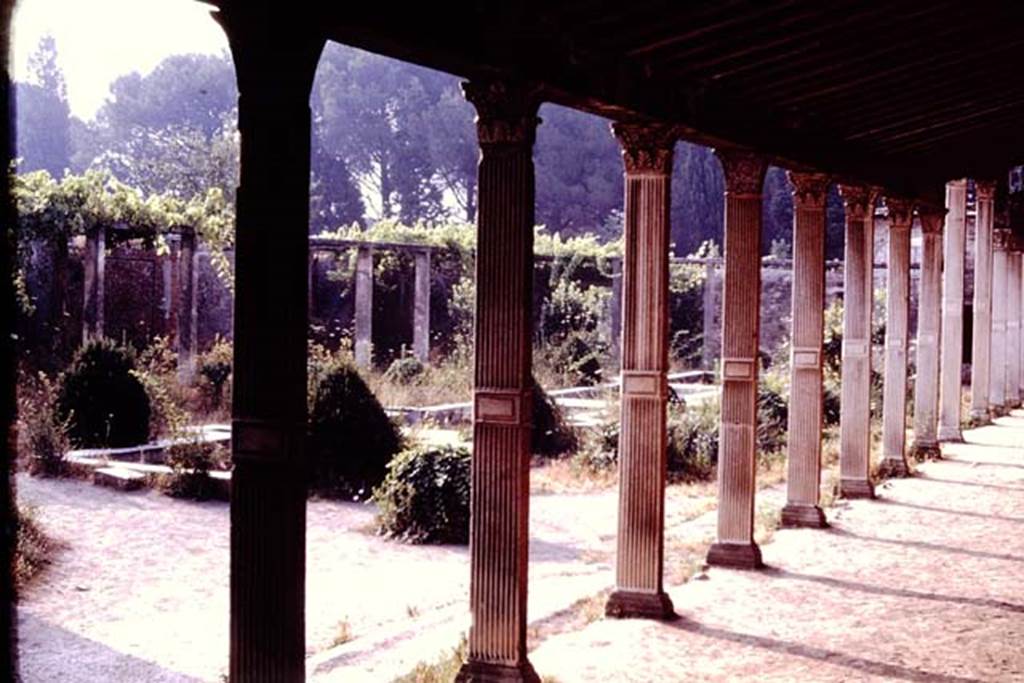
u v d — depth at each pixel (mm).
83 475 12664
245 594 3961
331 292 25906
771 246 42125
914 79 7969
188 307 19469
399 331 25922
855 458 11898
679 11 5348
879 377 19406
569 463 14773
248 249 3896
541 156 45062
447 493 10211
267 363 3912
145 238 19594
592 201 45281
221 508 11453
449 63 4938
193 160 38719
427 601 8062
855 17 5945
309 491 12492
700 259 29344
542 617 7223
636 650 6449
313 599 8141
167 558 9250
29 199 17656
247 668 3957
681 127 6906
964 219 16484
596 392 21391
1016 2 6195
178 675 6289
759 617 7223
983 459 14719
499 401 5469
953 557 9086
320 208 45719
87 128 52344
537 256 25953
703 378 27328
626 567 7227
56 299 18766
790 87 7570
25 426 13328
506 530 5484
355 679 5941
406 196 47438
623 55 6070
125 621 7422
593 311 26156
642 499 7156
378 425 12812
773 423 15625
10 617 2883
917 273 27438
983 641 6727
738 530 8664
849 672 6090
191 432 13508
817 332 10164
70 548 9453
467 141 46656
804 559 8969
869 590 7980
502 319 5449
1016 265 21703
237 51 3867
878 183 11289
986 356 18875
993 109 9539
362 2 4180
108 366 14367
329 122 47219
